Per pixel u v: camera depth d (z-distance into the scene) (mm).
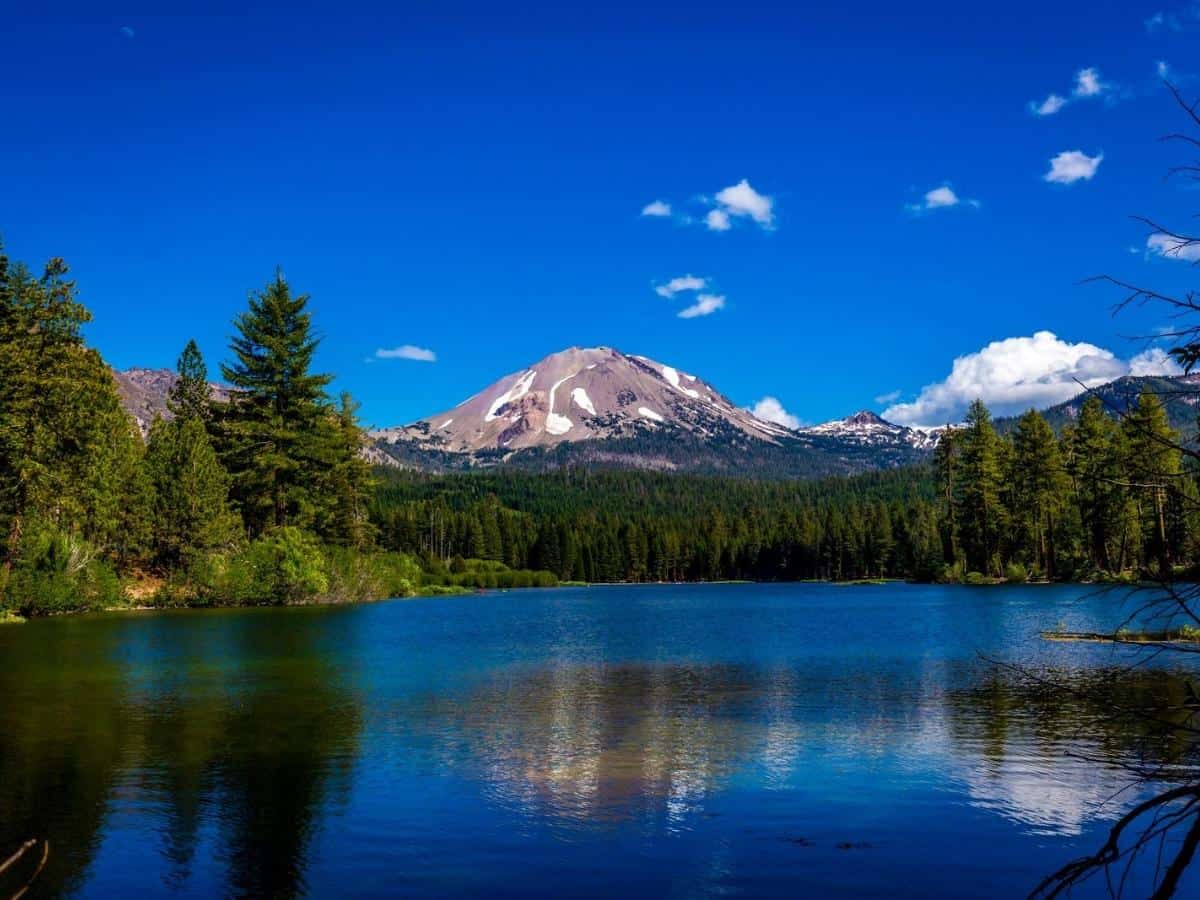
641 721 18625
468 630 44594
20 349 47844
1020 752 15508
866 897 9461
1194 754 14789
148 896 9516
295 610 59281
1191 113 4676
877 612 54406
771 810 12391
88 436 52344
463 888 9695
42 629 42000
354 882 9883
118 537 61719
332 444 78562
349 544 86125
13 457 47844
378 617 53875
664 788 13484
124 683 24328
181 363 86938
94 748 16109
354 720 18828
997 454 89750
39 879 9969
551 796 13102
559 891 9641
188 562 62875
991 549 90812
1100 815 12055
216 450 78000
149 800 12828
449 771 14461
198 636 38625
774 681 24484
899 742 16406
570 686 23812
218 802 12719
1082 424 70062
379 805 12633
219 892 9617
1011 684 23188
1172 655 27641
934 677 24844
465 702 21047
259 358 73500
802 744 16328
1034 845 10953
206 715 19312
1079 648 30922
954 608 55188
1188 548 4715
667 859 10539
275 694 22328
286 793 13211
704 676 25750
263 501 72125
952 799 12820
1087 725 17703
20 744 16422
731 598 90250
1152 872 9984
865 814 12188
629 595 106125
